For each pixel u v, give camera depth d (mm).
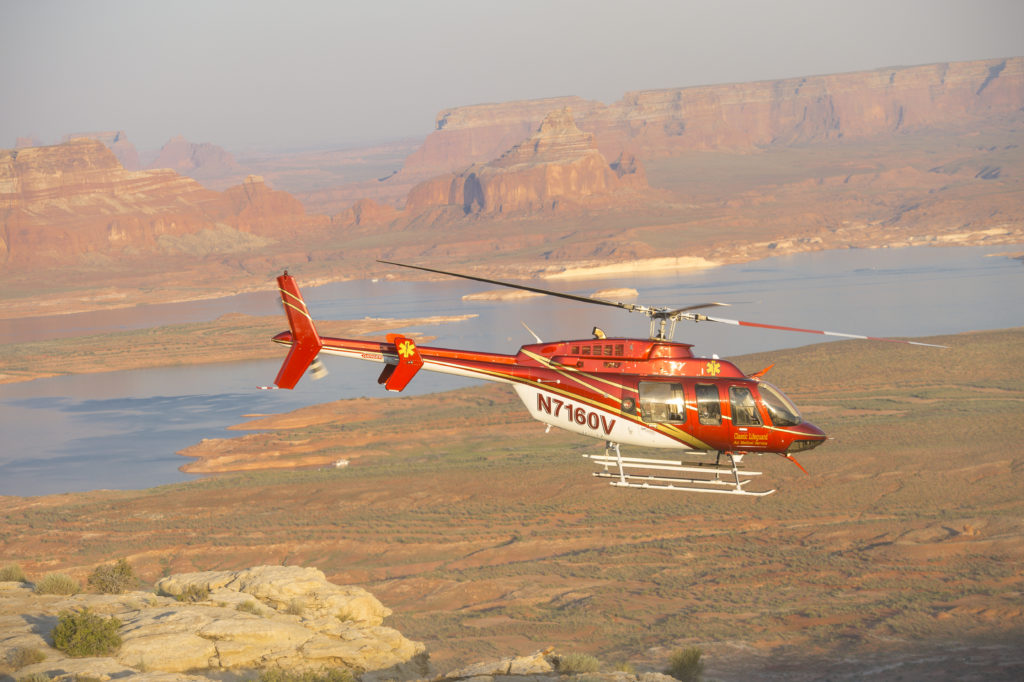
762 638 71125
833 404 173500
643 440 34500
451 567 96062
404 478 130625
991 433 129625
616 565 92000
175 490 136250
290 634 43188
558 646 72125
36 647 37594
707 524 102688
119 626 40281
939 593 78562
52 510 125438
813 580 84125
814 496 109500
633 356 34969
